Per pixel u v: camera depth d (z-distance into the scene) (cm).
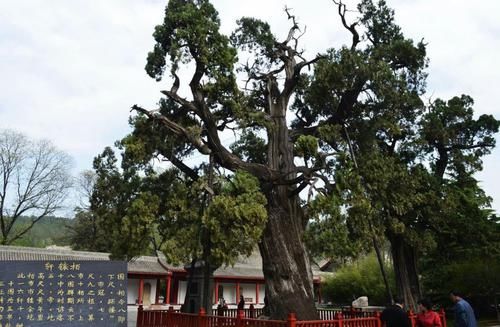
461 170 2892
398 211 2300
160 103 2209
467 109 2822
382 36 2492
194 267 2373
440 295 3422
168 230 1905
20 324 1159
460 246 2889
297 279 1958
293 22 2461
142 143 1927
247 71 2475
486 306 3297
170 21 1883
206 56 1880
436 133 2730
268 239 1989
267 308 2091
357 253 1842
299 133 2347
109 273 1241
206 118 2016
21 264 1205
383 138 2683
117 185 2098
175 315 1797
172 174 2134
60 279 1212
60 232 6731
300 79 2469
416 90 2555
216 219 1669
